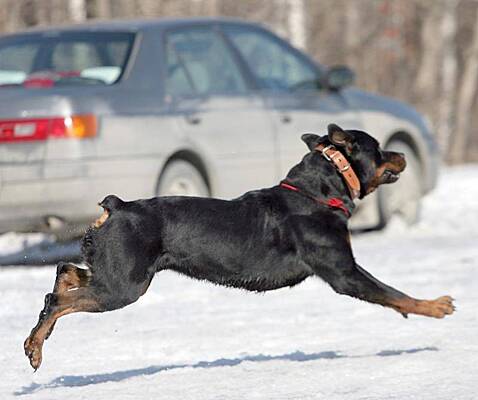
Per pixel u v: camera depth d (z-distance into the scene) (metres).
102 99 14.09
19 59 15.35
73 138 13.71
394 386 8.09
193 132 15.00
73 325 10.77
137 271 8.86
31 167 13.69
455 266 13.78
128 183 14.19
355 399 7.78
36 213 13.85
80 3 24.77
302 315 11.04
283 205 9.20
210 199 9.23
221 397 7.95
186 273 9.18
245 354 9.50
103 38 15.16
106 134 13.98
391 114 17.75
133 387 8.34
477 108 46.50
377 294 9.02
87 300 8.77
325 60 35.38
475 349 9.12
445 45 42.88
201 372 8.72
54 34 15.48
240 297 12.20
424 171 18.17
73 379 8.82
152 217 8.98
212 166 15.26
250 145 15.73
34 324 10.78
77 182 13.76
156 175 14.50
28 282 12.96
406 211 17.89
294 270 9.20
